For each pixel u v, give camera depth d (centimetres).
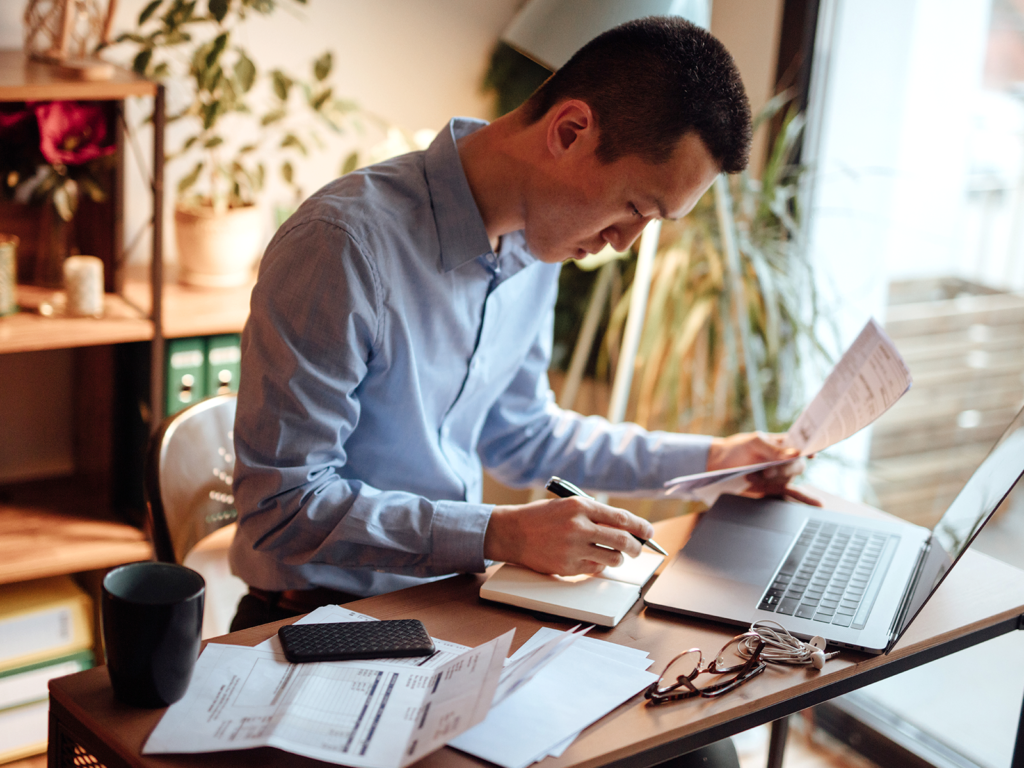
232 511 146
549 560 107
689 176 108
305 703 83
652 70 105
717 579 111
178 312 194
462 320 128
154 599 82
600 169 110
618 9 169
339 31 225
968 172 206
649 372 223
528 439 152
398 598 106
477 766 78
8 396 209
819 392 136
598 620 101
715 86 105
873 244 226
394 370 122
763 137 233
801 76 223
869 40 218
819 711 216
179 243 206
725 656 97
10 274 182
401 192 121
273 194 229
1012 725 198
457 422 139
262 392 112
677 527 130
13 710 186
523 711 85
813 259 224
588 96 109
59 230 195
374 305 115
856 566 116
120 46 203
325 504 112
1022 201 196
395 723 81
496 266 128
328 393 113
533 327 142
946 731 202
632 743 82
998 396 206
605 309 247
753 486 140
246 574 128
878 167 222
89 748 81
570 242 119
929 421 220
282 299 112
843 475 225
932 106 210
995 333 204
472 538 110
